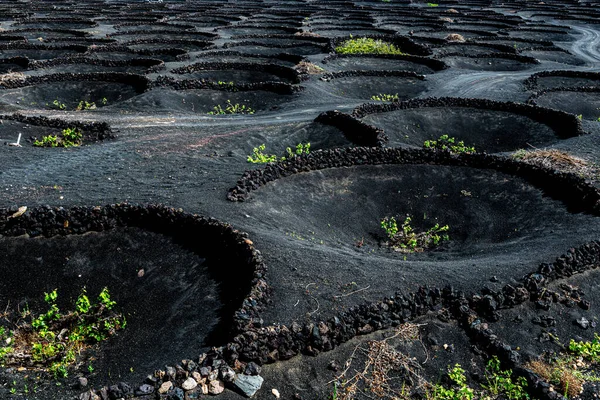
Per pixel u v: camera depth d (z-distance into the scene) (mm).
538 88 35562
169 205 15109
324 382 9633
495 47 49250
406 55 43219
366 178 18625
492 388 9844
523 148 25219
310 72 36469
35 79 32562
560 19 72750
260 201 16031
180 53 42375
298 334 10086
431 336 10938
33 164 18781
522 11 80938
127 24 57938
